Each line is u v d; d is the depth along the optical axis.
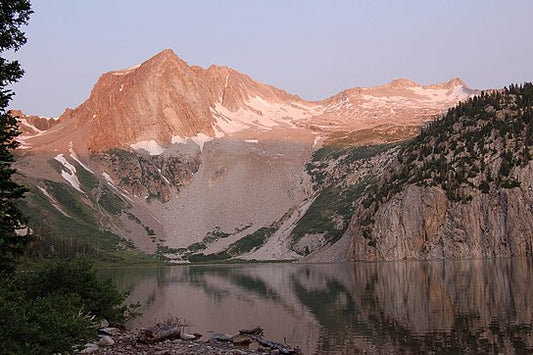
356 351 45.66
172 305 85.06
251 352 39.88
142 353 36.91
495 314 60.59
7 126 40.84
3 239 39.47
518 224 186.50
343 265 198.88
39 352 26.44
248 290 111.38
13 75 40.75
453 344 46.50
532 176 191.38
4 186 40.31
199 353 37.97
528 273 113.88
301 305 80.12
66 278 44.34
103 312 47.38
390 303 76.00
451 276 115.69
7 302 27.94
